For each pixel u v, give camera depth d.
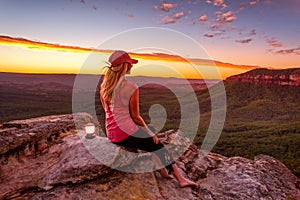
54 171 2.58
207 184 3.29
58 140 3.51
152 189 2.62
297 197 3.26
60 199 2.24
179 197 2.57
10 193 2.33
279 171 4.08
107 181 2.60
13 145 2.82
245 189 3.10
